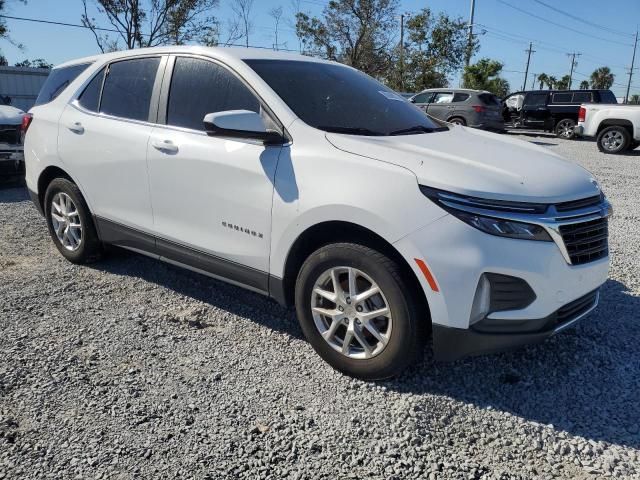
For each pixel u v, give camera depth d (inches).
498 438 106.0
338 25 1366.9
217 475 94.7
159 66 160.4
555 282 110.2
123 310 157.8
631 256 217.6
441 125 160.4
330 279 124.6
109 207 170.6
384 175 113.9
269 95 135.3
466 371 128.3
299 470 96.5
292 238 125.7
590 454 101.9
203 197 142.1
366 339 121.9
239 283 143.5
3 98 437.7
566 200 113.9
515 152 132.3
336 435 105.7
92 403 113.3
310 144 125.4
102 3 827.4
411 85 1428.4
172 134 150.0
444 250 107.1
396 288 112.9
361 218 113.7
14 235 229.9
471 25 1428.4
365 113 144.0
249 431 106.0
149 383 121.3
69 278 181.0
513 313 109.3
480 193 107.9
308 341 135.7
